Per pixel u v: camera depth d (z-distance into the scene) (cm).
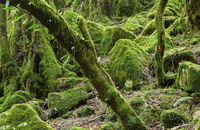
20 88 834
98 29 1074
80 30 275
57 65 870
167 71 580
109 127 406
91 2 1485
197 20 251
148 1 1401
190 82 439
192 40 731
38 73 855
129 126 281
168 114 364
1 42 895
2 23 901
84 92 645
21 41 949
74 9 1413
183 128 320
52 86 801
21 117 371
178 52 596
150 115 400
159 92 488
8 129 352
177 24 902
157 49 496
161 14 470
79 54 271
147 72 626
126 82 638
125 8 1388
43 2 252
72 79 775
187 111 382
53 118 605
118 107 280
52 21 255
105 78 282
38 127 357
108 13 1443
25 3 239
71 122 522
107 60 793
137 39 938
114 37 980
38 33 909
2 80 867
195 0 247
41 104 710
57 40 270
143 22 1160
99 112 528
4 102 752
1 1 231
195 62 568
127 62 673
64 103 624
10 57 890
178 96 443
